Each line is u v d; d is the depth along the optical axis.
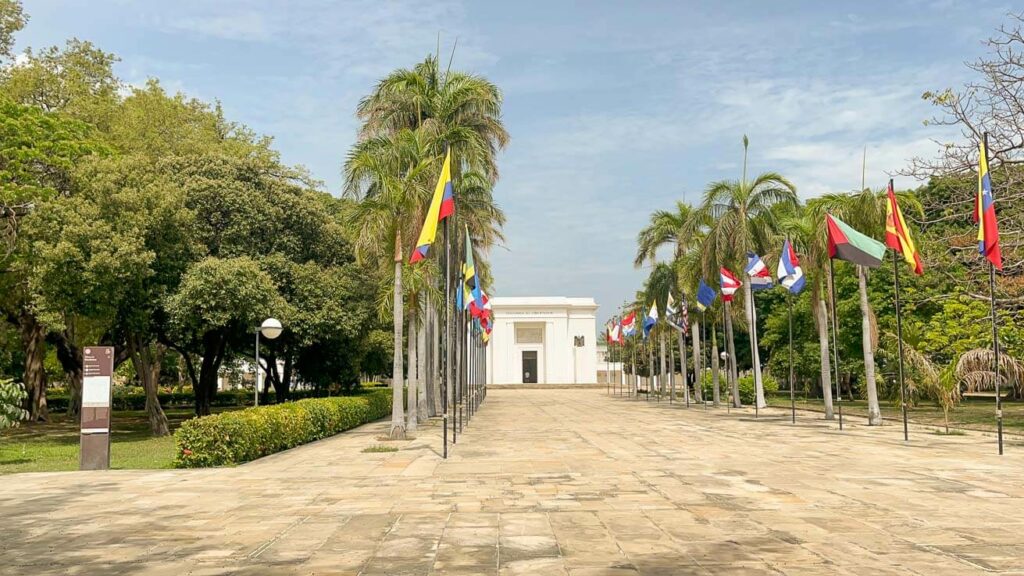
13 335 35.62
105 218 23.36
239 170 30.17
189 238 26.11
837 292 37.69
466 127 28.20
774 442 19.72
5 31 30.62
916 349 27.73
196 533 8.61
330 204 37.50
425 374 28.39
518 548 7.70
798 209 32.31
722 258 32.53
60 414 42.94
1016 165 22.86
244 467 15.01
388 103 29.20
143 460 17.75
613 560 7.17
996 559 7.11
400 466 14.91
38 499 11.20
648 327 44.19
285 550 7.72
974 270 25.64
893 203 20.05
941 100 22.89
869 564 6.94
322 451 18.11
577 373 83.88
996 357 16.58
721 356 63.91
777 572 6.68
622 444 19.39
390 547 7.80
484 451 17.70
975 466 14.29
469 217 30.56
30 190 23.19
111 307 23.44
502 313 83.69
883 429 23.81
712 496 10.91
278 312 26.16
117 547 7.95
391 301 23.56
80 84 32.31
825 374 28.02
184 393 56.62
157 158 31.94
